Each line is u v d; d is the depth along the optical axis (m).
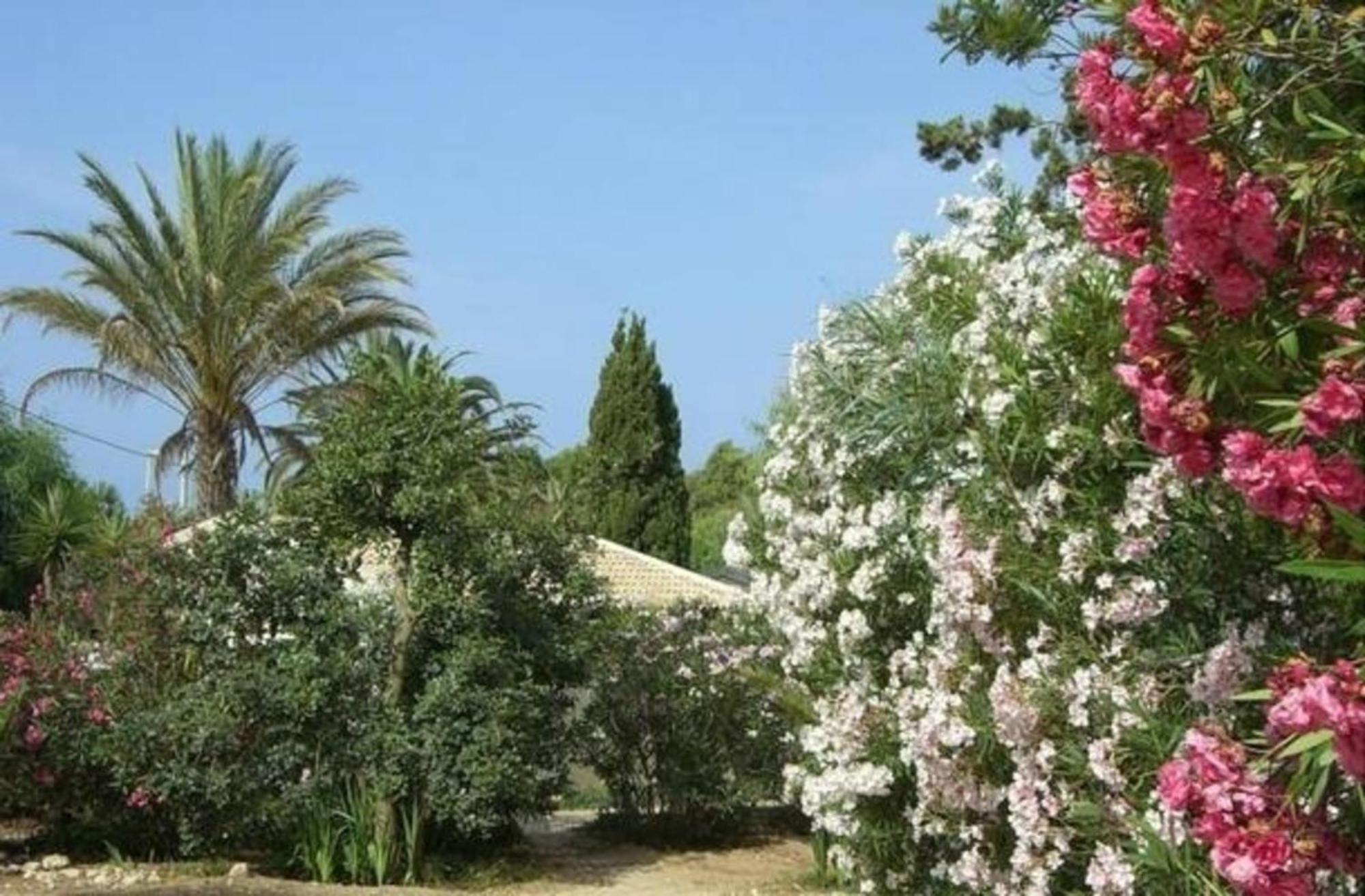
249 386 25.70
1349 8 3.56
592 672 14.43
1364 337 3.26
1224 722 4.55
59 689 12.48
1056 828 5.30
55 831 12.87
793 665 8.01
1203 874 4.60
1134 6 3.65
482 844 13.36
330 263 25.34
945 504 6.18
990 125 13.66
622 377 37.09
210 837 12.49
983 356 6.15
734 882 12.64
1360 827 3.48
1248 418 3.56
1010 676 5.43
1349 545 3.22
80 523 20.70
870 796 6.73
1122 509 5.34
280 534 12.98
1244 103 3.43
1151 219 3.78
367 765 12.42
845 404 7.13
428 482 12.72
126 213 24.48
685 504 37.56
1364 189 3.38
